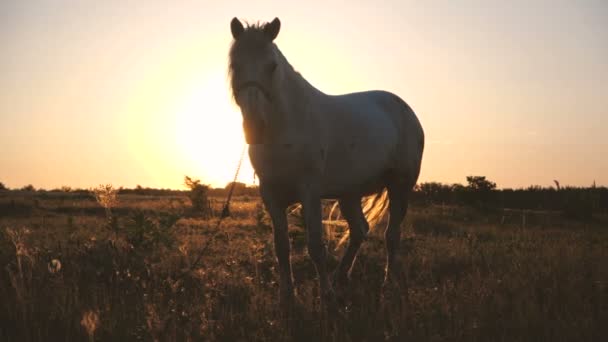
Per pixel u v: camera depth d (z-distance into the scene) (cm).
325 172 546
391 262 645
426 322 427
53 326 407
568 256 720
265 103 470
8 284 514
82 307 443
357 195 622
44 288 482
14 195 2811
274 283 601
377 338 400
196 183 1786
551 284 554
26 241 758
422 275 651
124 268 597
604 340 393
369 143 587
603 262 677
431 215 1666
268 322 425
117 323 414
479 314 439
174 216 751
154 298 472
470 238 877
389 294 522
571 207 1927
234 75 475
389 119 648
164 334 390
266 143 496
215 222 1332
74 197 2623
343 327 422
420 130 707
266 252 755
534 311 443
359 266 738
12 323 412
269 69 471
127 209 1775
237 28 498
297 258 778
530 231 1284
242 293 539
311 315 453
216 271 616
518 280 556
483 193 2391
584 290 527
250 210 1752
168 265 662
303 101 511
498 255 771
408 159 670
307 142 506
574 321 428
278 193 518
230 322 429
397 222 671
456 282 599
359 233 638
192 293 533
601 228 1606
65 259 642
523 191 2920
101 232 952
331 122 544
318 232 511
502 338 390
